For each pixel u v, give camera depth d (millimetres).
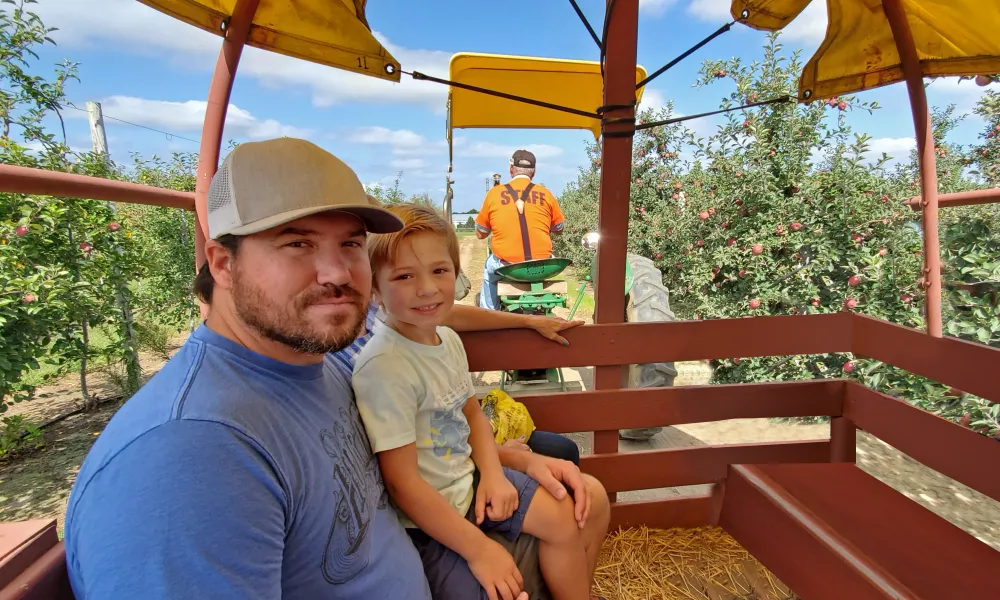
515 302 3637
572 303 6613
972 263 3061
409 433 1157
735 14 1985
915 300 3430
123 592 627
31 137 3717
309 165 856
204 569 661
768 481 1636
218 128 1728
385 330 1283
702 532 2199
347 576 913
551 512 1296
